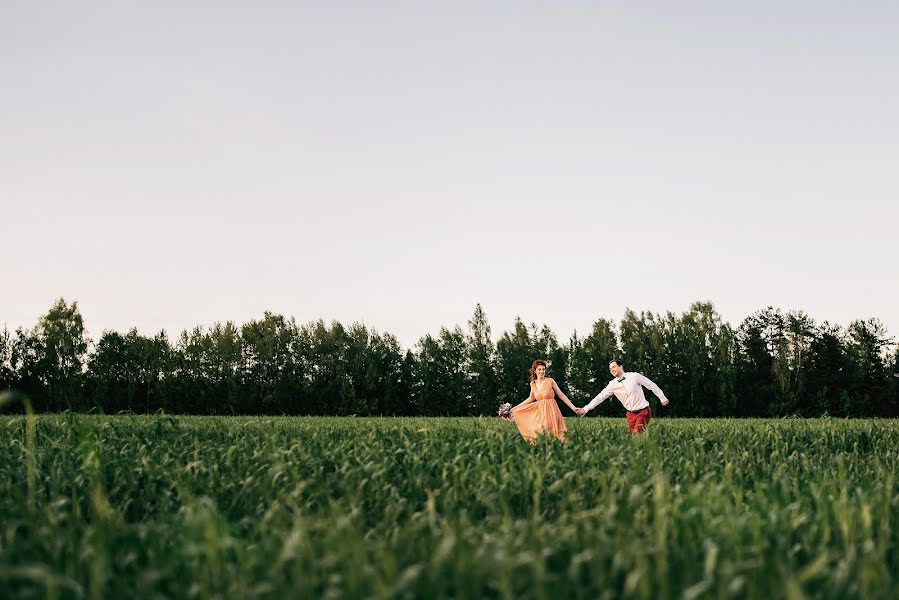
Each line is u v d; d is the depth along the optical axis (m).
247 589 4.26
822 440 14.73
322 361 73.88
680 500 5.82
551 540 5.01
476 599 4.09
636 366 74.31
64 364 68.88
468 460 9.99
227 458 9.59
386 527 6.10
